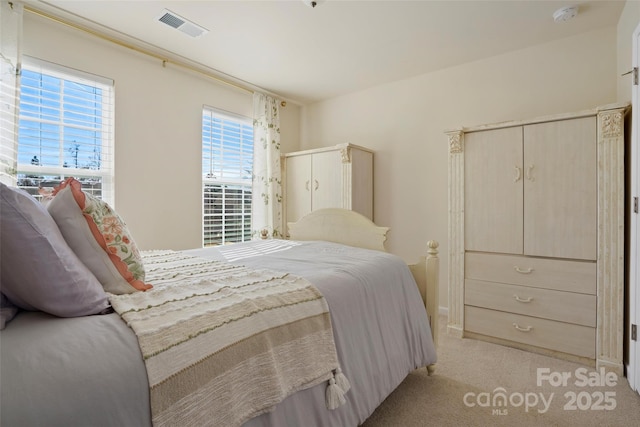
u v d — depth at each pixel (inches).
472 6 85.2
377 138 142.9
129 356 28.4
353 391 50.4
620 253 79.9
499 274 98.4
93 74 96.7
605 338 82.1
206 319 35.5
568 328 87.7
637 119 71.9
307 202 144.7
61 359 26.2
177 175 117.2
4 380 23.8
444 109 125.6
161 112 113.0
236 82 135.2
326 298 50.9
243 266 62.5
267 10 86.6
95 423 24.8
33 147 87.3
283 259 71.6
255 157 142.3
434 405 67.1
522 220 94.6
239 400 34.8
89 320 32.3
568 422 61.7
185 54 111.3
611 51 95.7
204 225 127.5
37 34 86.4
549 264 90.4
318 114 162.2
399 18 90.5
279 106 156.3
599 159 82.7
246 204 143.9
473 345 98.0
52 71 89.5
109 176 101.5
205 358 32.6
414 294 72.9
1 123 78.0
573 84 101.4
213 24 93.2
